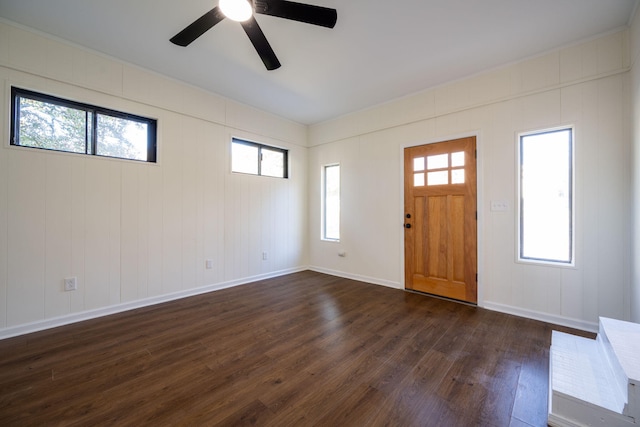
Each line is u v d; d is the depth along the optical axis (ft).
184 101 10.49
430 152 10.78
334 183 14.78
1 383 5.24
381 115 12.30
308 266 15.75
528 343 6.91
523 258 8.88
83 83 8.21
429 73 9.62
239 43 7.97
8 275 7.16
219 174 11.67
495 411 4.60
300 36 7.57
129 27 7.30
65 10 6.63
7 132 7.13
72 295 8.12
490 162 9.32
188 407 4.65
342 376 5.56
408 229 11.48
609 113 7.38
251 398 4.89
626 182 7.15
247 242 12.76
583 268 7.75
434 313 8.95
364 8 6.49
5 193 7.11
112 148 9.02
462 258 10.00
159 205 9.89
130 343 6.89
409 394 5.01
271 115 13.69
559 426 4.25
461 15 6.75
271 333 7.50
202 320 8.38
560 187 8.31
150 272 9.69
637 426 3.74
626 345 4.73
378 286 12.17
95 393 4.98
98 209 8.58
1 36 7.01
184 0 6.29
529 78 8.55
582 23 7.04
